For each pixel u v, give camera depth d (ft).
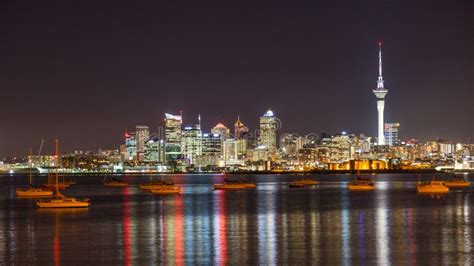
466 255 282.77
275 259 277.23
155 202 627.87
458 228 375.45
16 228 395.14
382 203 589.32
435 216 449.89
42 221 435.94
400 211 494.59
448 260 272.10
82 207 554.05
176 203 609.83
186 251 298.15
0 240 340.80
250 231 367.86
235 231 368.48
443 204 570.05
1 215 485.56
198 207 553.64
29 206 586.04
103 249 306.35
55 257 287.07
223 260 276.00
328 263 268.00
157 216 465.47
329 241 324.39
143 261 275.59
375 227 382.83
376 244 313.73
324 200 641.81
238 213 486.79
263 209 525.34
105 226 400.88
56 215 481.05
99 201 649.61
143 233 362.94
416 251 293.43
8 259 283.79
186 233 361.10
